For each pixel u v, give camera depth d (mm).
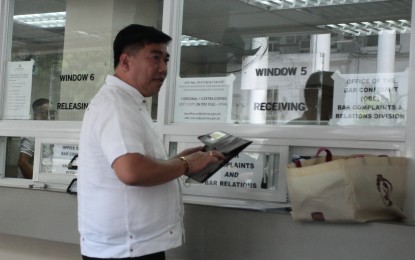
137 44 1801
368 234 2051
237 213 2350
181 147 2773
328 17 2525
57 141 3234
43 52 3457
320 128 2412
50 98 3385
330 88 2467
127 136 1652
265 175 2541
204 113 2781
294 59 2580
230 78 2736
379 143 2268
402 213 2086
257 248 2291
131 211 1717
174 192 1850
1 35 3508
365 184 1993
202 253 2430
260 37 2693
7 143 3469
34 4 3551
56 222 2877
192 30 2875
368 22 2420
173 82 2863
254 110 2654
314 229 2158
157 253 1789
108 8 3266
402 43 2309
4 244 2998
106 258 1748
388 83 2324
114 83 1814
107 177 1726
